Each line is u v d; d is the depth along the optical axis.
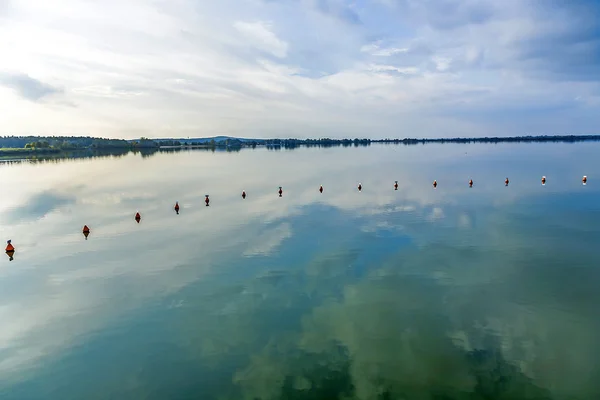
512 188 65.00
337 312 22.58
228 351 19.19
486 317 21.72
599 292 24.45
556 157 139.12
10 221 46.81
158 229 41.91
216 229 41.16
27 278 28.88
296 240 36.25
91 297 25.39
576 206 49.25
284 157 185.88
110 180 87.69
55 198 62.75
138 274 29.06
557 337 19.67
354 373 17.30
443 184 71.75
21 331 21.45
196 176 95.31
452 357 18.23
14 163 148.00
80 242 37.72
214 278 27.91
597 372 16.98
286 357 18.58
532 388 16.08
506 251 32.09
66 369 18.12
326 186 71.94
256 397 15.96
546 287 25.30
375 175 90.00
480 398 15.58
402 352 18.70
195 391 16.48
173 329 21.27
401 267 29.03
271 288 26.02
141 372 17.80
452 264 29.44
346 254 32.09
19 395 16.44
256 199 59.09
